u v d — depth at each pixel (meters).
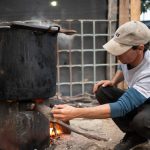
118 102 2.46
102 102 3.31
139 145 3.25
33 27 2.64
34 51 2.68
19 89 2.65
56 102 3.89
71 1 5.25
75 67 5.35
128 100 2.46
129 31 2.48
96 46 5.39
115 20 5.37
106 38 5.41
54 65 2.87
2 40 2.62
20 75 2.64
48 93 2.82
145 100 2.56
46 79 2.78
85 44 5.34
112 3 5.33
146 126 2.73
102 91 3.26
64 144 3.35
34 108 2.79
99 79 5.44
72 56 5.32
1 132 2.87
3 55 2.62
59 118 2.38
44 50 2.74
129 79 2.73
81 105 4.76
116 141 3.47
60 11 5.23
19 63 2.63
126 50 2.50
